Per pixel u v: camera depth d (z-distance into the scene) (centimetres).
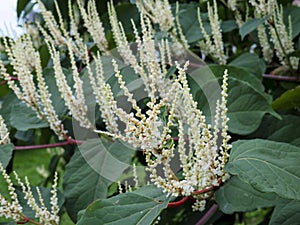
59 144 70
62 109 72
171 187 42
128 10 89
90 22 75
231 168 42
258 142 45
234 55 88
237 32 96
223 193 49
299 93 64
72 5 96
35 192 61
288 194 39
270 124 65
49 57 88
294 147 44
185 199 45
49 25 76
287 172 41
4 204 52
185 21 84
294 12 82
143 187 49
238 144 46
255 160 42
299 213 48
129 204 43
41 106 72
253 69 76
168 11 75
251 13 91
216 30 76
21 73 65
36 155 215
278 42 75
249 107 60
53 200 55
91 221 42
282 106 68
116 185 65
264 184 40
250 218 141
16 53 66
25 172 193
